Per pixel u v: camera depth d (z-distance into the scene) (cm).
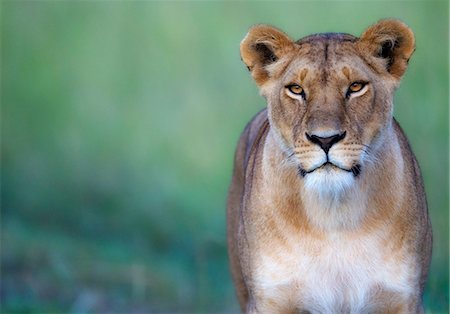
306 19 1791
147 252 1320
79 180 1650
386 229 632
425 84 1466
